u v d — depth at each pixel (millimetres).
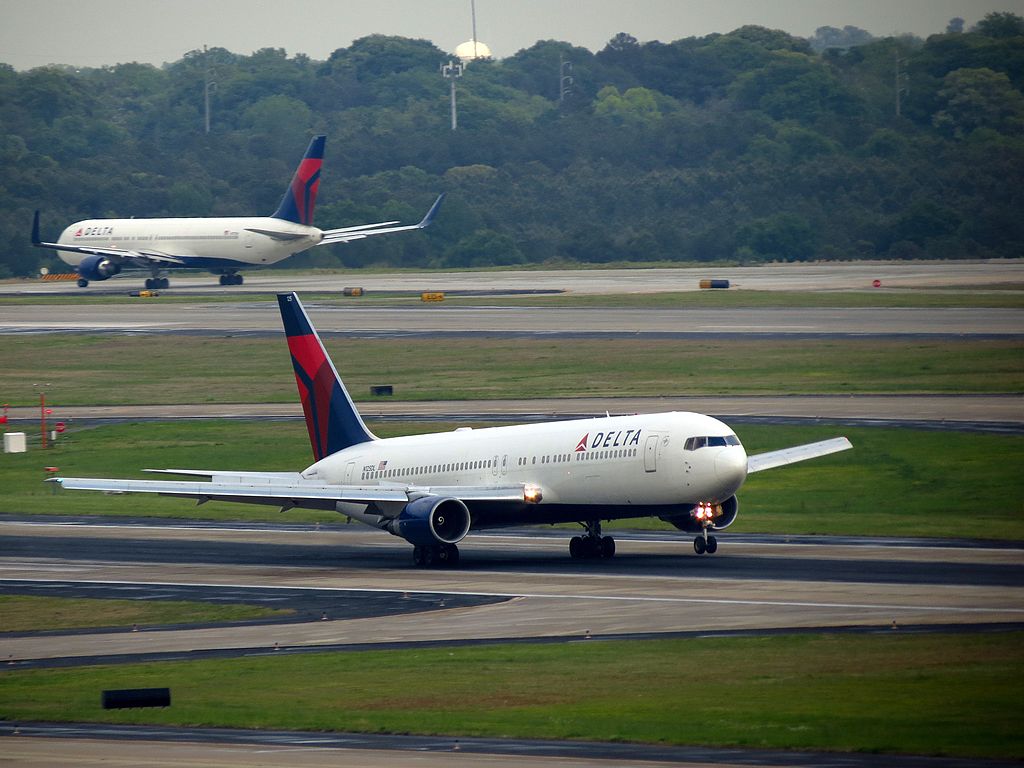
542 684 149000
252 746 125875
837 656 155125
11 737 133250
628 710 136250
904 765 113688
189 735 131500
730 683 145250
